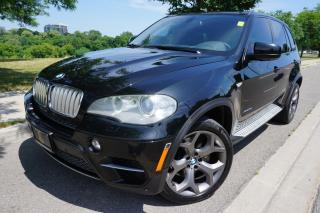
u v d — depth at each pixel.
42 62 17.41
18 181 3.35
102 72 2.97
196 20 4.43
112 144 2.56
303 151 4.62
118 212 2.95
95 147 2.64
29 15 13.62
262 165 4.08
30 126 3.28
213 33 4.04
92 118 2.65
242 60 3.69
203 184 3.17
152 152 2.56
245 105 3.79
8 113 5.46
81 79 2.88
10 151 4.03
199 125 2.88
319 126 5.96
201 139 3.10
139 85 2.69
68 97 2.84
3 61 17.98
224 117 3.42
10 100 6.43
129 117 2.58
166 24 4.69
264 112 4.81
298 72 5.94
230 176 3.74
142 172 2.63
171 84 2.76
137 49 3.98
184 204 3.11
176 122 2.64
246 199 3.26
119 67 3.07
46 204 3.00
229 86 3.26
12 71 11.91
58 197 3.11
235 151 4.52
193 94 2.82
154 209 3.01
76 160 2.88
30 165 3.69
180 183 3.03
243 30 3.99
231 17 4.29
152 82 2.74
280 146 4.78
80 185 3.33
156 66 3.03
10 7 12.41
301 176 3.83
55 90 2.98
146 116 2.58
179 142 2.67
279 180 3.69
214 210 3.06
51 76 3.16
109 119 2.61
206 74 3.11
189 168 3.03
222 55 3.65
